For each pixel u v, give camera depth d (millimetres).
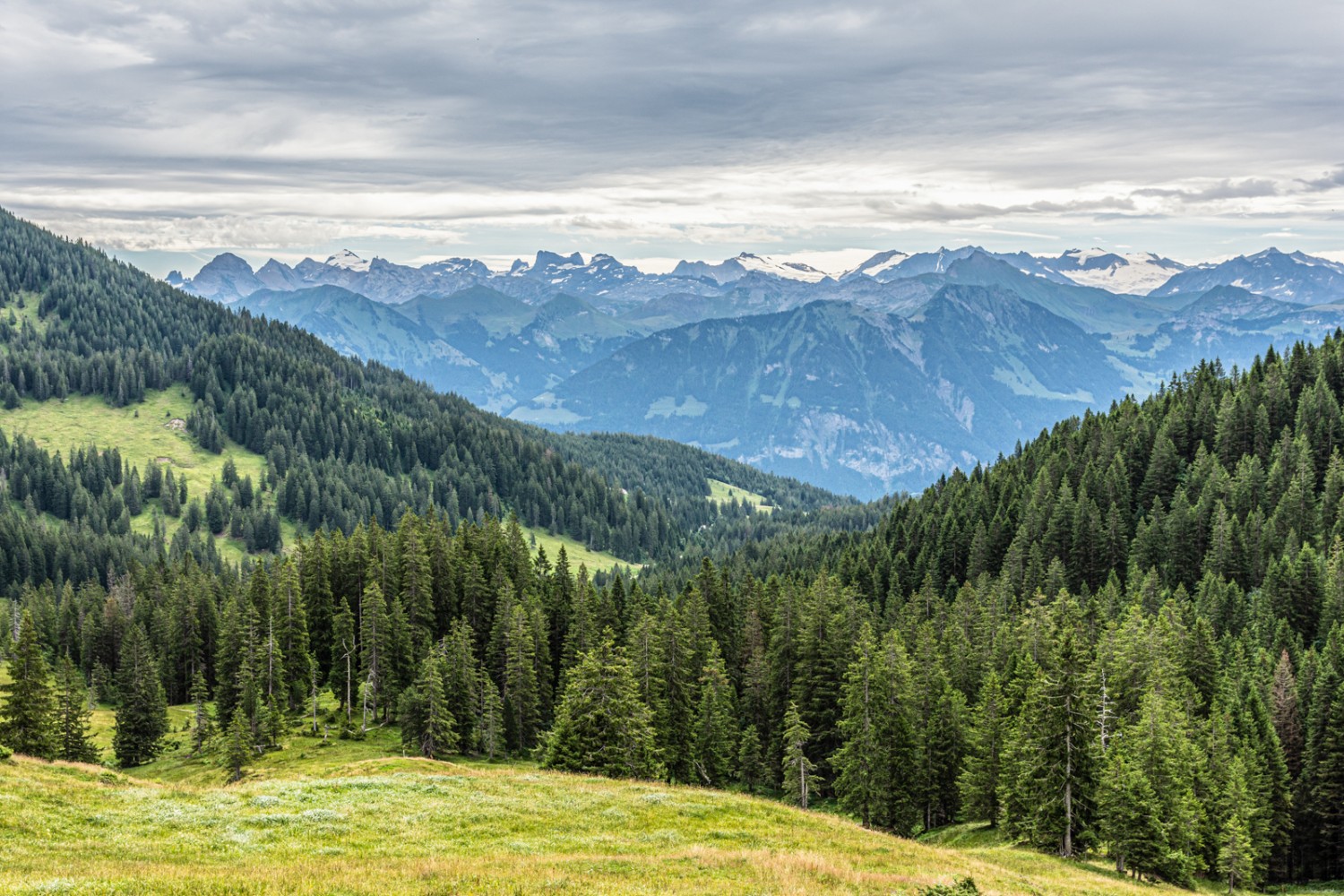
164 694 98875
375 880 31453
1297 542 123000
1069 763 58750
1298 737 81875
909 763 71438
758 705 97062
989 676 81188
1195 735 75000
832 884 36875
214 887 29203
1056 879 51281
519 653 96188
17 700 73375
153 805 43719
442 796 50438
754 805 54469
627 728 67375
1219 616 110500
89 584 173375
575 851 40781
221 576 166250
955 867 45312
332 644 109938
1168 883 58031
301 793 49125
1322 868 76625
